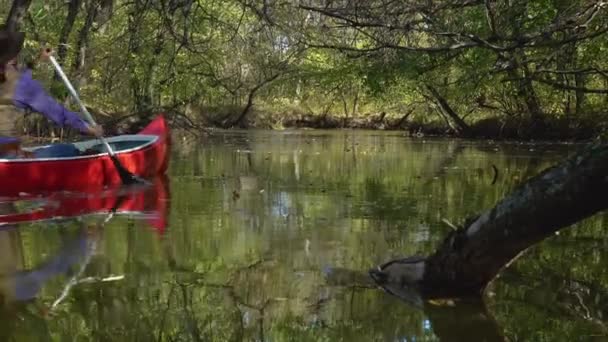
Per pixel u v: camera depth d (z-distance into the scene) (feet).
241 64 57.00
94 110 46.24
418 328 8.66
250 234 14.47
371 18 16.22
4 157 21.49
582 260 11.83
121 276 11.14
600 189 8.04
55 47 38.68
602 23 16.65
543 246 12.96
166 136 27.09
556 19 15.87
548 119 50.75
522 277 10.77
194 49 32.24
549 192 8.45
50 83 37.32
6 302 9.80
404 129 76.59
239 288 10.50
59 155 25.07
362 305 9.66
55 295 10.15
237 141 49.73
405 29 14.80
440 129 60.75
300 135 60.44
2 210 17.65
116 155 22.65
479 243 9.39
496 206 9.23
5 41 20.63
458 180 24.39
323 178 25.22
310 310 9.37
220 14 34.94
